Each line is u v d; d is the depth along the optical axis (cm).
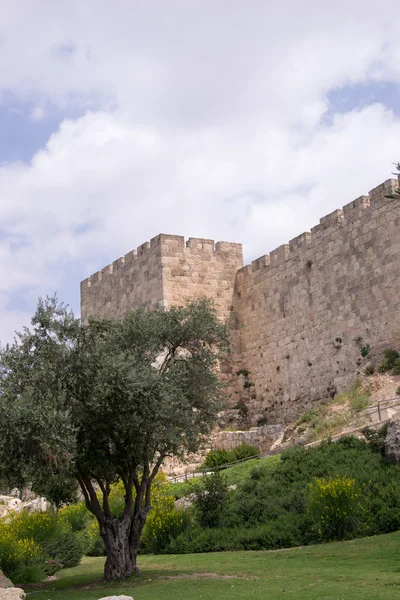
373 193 3769
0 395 1819
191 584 1698
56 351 1909
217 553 2269
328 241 4072
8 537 2345
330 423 3281
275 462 3048
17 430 1703
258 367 4569
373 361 3634
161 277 4569
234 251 4891
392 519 2111
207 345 2439
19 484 1931
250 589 1535
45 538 2575
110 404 1861
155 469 2106
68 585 1986
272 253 4550
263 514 2488
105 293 5178
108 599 1280
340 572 1639
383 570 1612
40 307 1981
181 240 4697
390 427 2716
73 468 1877
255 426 4484
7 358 1911
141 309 2202
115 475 2228
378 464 2592
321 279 4100
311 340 4134
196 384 2206
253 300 4675
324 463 2742
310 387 4103
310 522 2280
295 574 1684
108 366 1856
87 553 2828
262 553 2125
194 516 2733
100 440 1916
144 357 2117
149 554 2534
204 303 2289
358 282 3819
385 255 3653
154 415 1898
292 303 4322
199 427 2233
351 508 2161
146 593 1630
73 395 1911
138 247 4872
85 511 3256
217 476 2753
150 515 2677
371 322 3703
